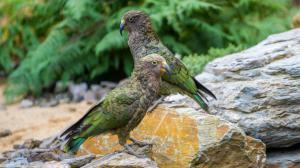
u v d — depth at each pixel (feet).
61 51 46.47
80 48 46.80
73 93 44.78
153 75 26.32
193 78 30.78
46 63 45.32
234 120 29.63
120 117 25.82
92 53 46.55
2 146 34.99
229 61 32.50
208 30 44.91
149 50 31.65
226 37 45.47
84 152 28.86
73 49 46.42
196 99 30.25
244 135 27.32
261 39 45.14
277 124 29.32
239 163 27.43
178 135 27.45
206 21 46.37
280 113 29.45
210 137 26.96
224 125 27.27
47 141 32.53
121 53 46.34
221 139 26.91
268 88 29.76
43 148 31.45
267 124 29.27
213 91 31.27
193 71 36.91
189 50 44.78
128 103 25.85
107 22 46.01
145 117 28.86
